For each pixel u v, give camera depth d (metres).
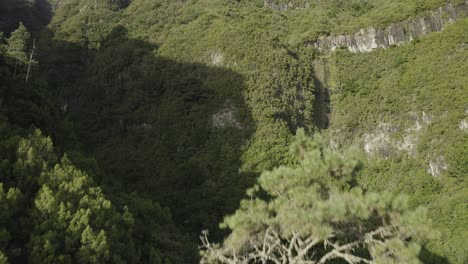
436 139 50.19
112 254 22.22
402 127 54.50
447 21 63.16
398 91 58.09
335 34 72.81
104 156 58.75
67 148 39.09
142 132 60.44
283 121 54.19
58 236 20.89
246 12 90.75
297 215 12.54
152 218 34.47
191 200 44.62
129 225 26.05
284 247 13.85
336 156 13.42
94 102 71.31
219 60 63.66
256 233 14.54
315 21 82.75
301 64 64.50
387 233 11.98
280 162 48.62
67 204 22.55
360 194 12.38
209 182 46.66
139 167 53.47
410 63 61.19
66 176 24.80
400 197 11.80
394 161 52.75
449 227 40.00
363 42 69.88
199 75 63.91
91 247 21.02
